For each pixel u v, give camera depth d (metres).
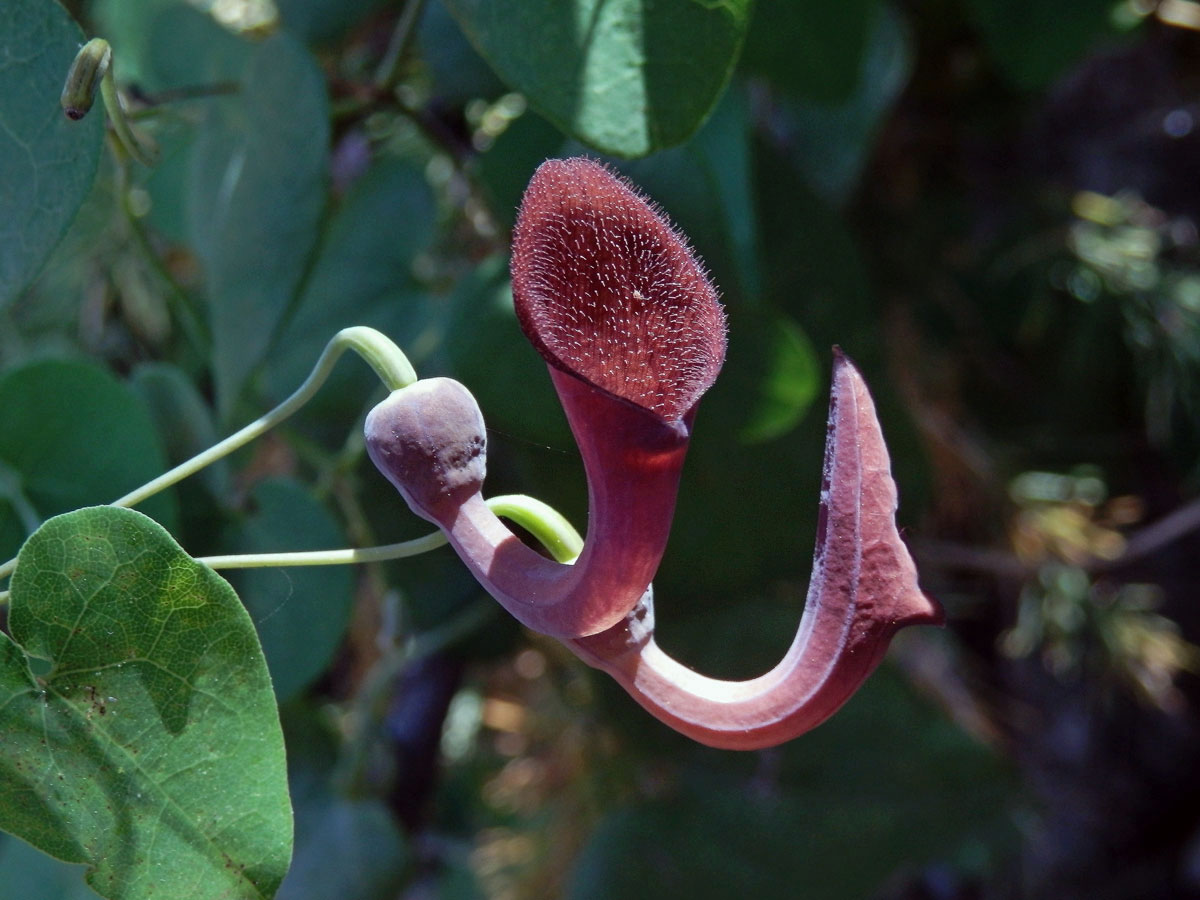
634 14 0.22
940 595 0.41
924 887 0.52
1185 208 0.44
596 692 0.34
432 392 0.20
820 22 0.28
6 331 0.35
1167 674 0.41
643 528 0.19
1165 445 0.43
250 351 0.26
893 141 0.40
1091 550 0.40
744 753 0.35
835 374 0.19
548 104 0.22
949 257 0.42
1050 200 0.41
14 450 0.25
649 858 0.34
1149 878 0.53
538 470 0.28
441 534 0.21
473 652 0.34
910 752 0.34
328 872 0.33
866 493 0.19
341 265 0.31
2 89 0.22
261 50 0.27
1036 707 0.50
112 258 0.35
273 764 0.20
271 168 0.26
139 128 0.28
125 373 0.36
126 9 0.34
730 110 0.27
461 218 0.34
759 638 0.32
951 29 0.38
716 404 0.28
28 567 0.20
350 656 0.40
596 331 0.19
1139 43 0.42
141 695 0.20
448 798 0.46
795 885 0.34
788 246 0.31
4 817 0.20
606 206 0.19
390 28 0.33
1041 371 0.43
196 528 0.28
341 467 0.30
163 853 0.20
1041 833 0.49
